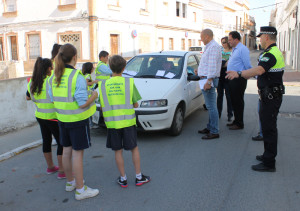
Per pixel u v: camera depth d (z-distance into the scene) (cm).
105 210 320
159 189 364
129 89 351
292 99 923
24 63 2020
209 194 349
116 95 348
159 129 521
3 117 600
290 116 722
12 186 384
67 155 354
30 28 1953
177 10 2819
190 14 3059
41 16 1898
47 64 380
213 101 543
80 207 328
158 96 520
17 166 451
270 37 396
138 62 654
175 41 2770
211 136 552
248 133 588
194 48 2400
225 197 341
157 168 426
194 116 731
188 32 3036
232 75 393
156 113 508
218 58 512
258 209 315
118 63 350
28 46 1997
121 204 331
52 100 349
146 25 2255
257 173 404
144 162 448
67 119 329
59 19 1830
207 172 409
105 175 410
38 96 379
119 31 1947
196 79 561
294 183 373
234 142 534
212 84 526
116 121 349
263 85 396
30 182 395
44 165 454
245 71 387
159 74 601
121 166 368
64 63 331
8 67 1400
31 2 1917
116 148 358
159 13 2441
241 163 440
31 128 652
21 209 328
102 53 616
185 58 643
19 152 506
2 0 2039
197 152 486
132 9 2062
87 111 337
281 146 511
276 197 339
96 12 1730
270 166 407
